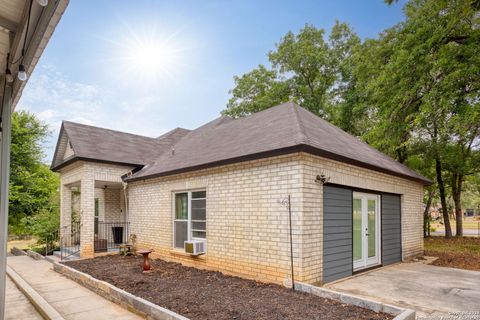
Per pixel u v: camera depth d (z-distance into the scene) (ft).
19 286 25.71
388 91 44.11
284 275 21.33
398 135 44.09
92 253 37.40
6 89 14.97
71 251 40.45
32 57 12.07
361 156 27.22
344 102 64.39
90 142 42.65
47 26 10.31
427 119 37.86
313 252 21.30
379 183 29.48
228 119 46.80
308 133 23.94
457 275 25.73
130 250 37.47
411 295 19.72
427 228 68.95
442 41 38.17
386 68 43.57
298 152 20.98
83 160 38.04
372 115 58.65
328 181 22.66
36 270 32.71
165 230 33.65
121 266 30.04
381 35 54.19
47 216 48.49
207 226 28.04
